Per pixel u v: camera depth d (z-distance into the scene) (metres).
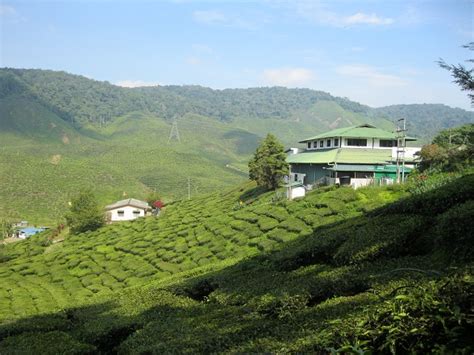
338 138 55.22
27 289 40.75
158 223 56.50
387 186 35.34
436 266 10.95
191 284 16.58
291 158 61.69
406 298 5.70
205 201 68.94
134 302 15.61
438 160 39.22
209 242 38.47
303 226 32.53
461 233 10.88
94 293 36.19
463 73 11.70
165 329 10.73
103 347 11.95
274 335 8.15
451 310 5.11
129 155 147.12
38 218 89.81
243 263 19.81
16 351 10.84
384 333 5.44
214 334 9.26
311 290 10.82
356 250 13.58
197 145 188.00
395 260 12.34
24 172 109.00
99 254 48.41
